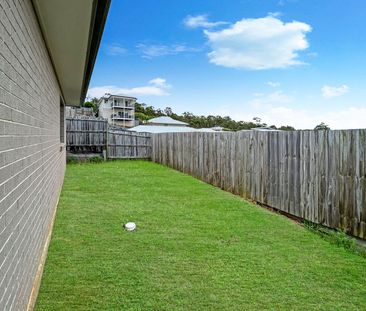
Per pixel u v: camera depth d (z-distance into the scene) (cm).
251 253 379
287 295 285
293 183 539
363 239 394
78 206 586
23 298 221
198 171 980
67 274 312
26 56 242
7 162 175
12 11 191
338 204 435
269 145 614
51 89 474
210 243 410
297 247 402
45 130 378
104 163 1377
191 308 261
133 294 279
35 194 284
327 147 458
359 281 314
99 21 330
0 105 160
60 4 277
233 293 286
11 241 183
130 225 459
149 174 1048
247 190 696
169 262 347
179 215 545
